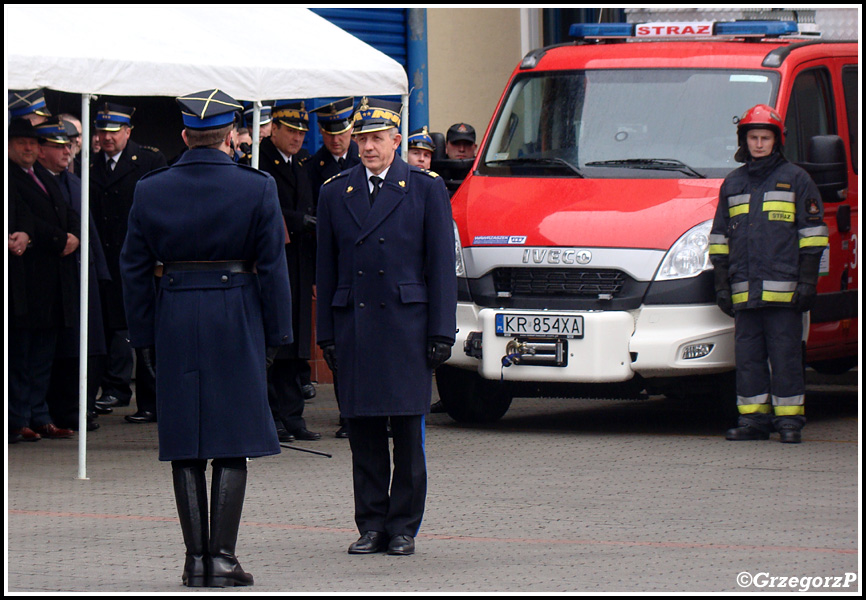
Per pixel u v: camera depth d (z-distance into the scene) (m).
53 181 27.27
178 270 16.20
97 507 20.89
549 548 17.94
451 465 24.52
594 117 29.64
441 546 18.14
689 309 26.86
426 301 18.02
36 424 27.92
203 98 16.27
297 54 25.86
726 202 26.77
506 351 27.28
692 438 27.62
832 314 29.48
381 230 17.97
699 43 30.53
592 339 26.66
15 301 26.66
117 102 35.53
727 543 18.12
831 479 22.92
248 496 21.80
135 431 29.12
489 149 30.50
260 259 16.20
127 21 24.38
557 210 27.86
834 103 30.30
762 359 26.95
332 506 20.98
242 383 16.11
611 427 29.50
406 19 43.62
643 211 27.42
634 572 16.45
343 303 18.08
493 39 45.53
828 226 29.36
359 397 17.75
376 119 18.00
